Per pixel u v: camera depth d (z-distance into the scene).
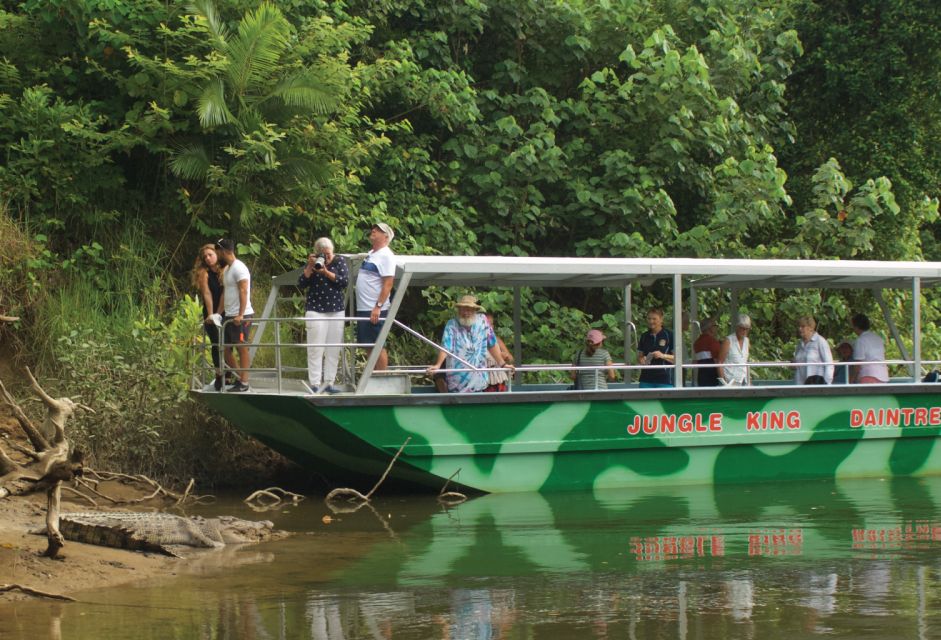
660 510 11.75
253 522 10.57
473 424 12.61
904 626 7.09
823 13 27.27
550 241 22.33
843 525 10.84
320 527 10.92
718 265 13.62
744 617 7.32
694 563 9.05
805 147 26.44
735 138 22.31
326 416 11.99
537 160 20.83
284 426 12.73
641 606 7.64
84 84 17.97
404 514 11.68
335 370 12.74
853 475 14.30
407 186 20.70
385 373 12.44
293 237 18.95
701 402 13.54
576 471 13.09
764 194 21.20
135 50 17.20
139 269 16.95
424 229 19.88
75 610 7.58
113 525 9.71
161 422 14.06
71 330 14.60
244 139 17.06
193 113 17.47
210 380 14.34
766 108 24.05
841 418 14.22
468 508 11.97
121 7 17.28
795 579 8.45
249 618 7.35
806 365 14.10
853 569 8.80
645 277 15.41
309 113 18.30
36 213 16.91
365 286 13.10
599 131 22.14
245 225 17.59
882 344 15.33
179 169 17.11
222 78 17.48
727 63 22.44
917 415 14.61
